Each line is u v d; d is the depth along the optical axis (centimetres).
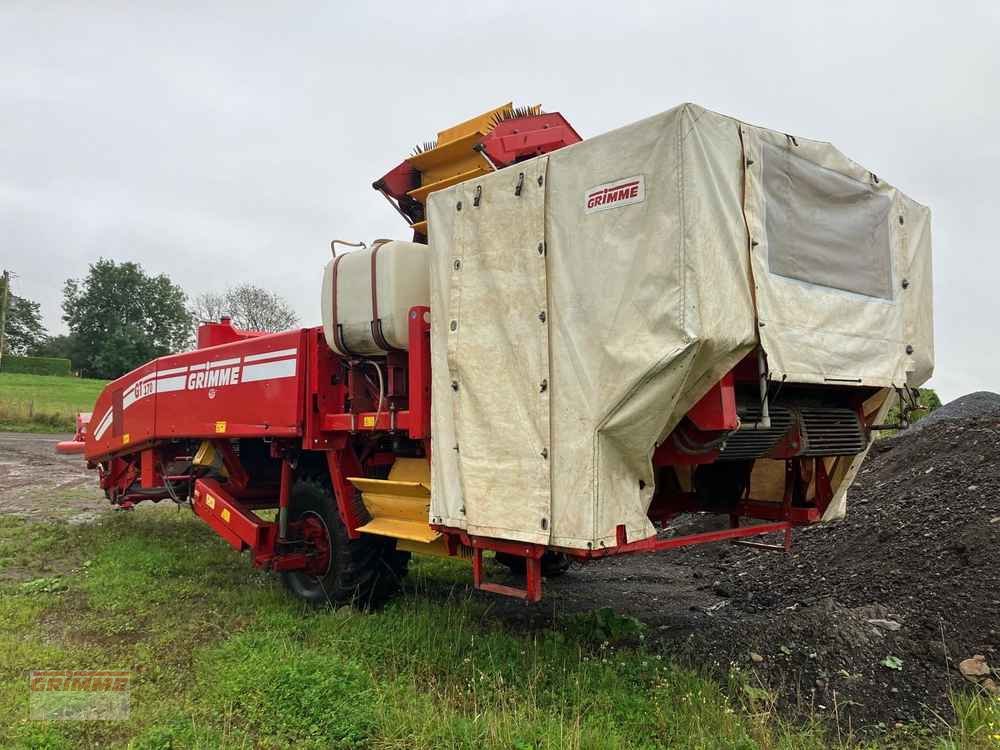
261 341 607
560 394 386
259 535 598
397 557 571
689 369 346
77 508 1090
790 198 413
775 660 448
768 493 543
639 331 358
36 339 9162
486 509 412
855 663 433
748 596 607
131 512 1041
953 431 839
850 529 678
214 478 721
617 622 513
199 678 427
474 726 356
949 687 397
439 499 445
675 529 856
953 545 546
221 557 755
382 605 568
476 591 640
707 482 553
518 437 400
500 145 505
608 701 392
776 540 736
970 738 347
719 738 351
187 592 620
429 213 470
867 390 492
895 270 488
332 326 524
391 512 520
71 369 7406
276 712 377
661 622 550
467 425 426
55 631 527
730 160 375
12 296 8781
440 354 450
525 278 405
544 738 343
